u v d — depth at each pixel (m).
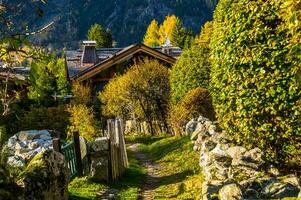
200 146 13.12
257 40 7.22
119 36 191.75
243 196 6.04
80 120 20.03
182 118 21.59
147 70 29.95
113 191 10.18
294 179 6.34
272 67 6.92
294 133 6.95
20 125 20.19
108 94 31.30
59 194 6.02
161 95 29.72
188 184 9.79
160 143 21.70
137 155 20.11
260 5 7.25
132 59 36.00
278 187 5.99
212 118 21.14
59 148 9.43
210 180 7.79
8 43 2.94
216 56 8.60
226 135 9.62
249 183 6.38
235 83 7.82
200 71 22.67
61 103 25.47
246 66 7.45
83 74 35.47
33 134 15.22
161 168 14.08
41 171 5.54
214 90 9.47
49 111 21.42
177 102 24.50
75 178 10.76
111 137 13.08
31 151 13.80
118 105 31.31
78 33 190.00
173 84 25.25
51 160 6.02
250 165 7.25
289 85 6.76
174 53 49.53
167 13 195.50
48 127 21.08
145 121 31.05
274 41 6.92
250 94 7.40
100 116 32.38
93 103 33.19
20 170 5.56
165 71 30.08
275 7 7.07
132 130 31.95
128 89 30.09
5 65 3.28
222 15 8.48
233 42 7.75
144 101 30.19
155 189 10.78
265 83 7.10
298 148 7.04
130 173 13.31
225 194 6.24
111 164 11.40
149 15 194.12
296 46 5.02
